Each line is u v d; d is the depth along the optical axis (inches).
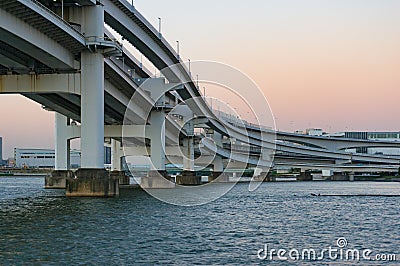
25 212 1932.8
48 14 1899.6
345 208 2393.0
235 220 1813.5
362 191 4050.2
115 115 3651.6
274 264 1051.9
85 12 2396.7
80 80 2402.8
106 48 2397.9
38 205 2231.8
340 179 7229.3
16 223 1604.3
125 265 1023.0
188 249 1197.7
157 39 3105.3
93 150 2422.5
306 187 4869.6
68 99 2726.4
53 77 2393.0
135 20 2819.9
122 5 2637.8
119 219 1744.6
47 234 1381.6
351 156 6968.5
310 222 1777.8
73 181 2492.6
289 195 3449.8
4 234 1375.5
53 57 2177.7
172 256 1114.1
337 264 1058.1
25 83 2395.4
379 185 5487.2
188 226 1612.9
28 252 1130.0
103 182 2468.0
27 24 1902.1
